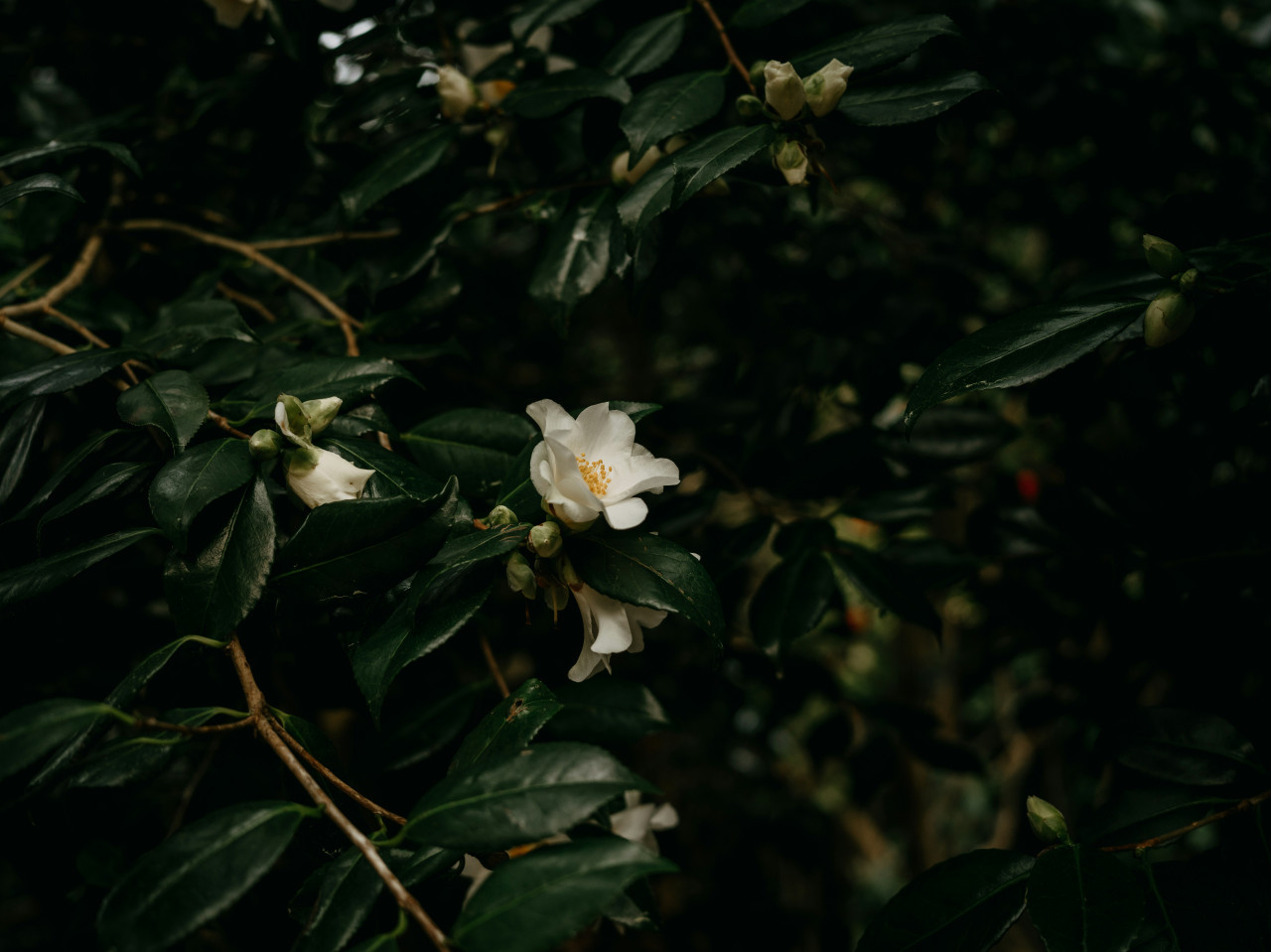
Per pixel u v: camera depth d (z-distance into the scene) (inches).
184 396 22.0
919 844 66.8
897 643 73.1
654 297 45.8
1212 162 42.3
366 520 20.3
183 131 33.8
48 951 37.4
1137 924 19.1
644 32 28.3
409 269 29.5
